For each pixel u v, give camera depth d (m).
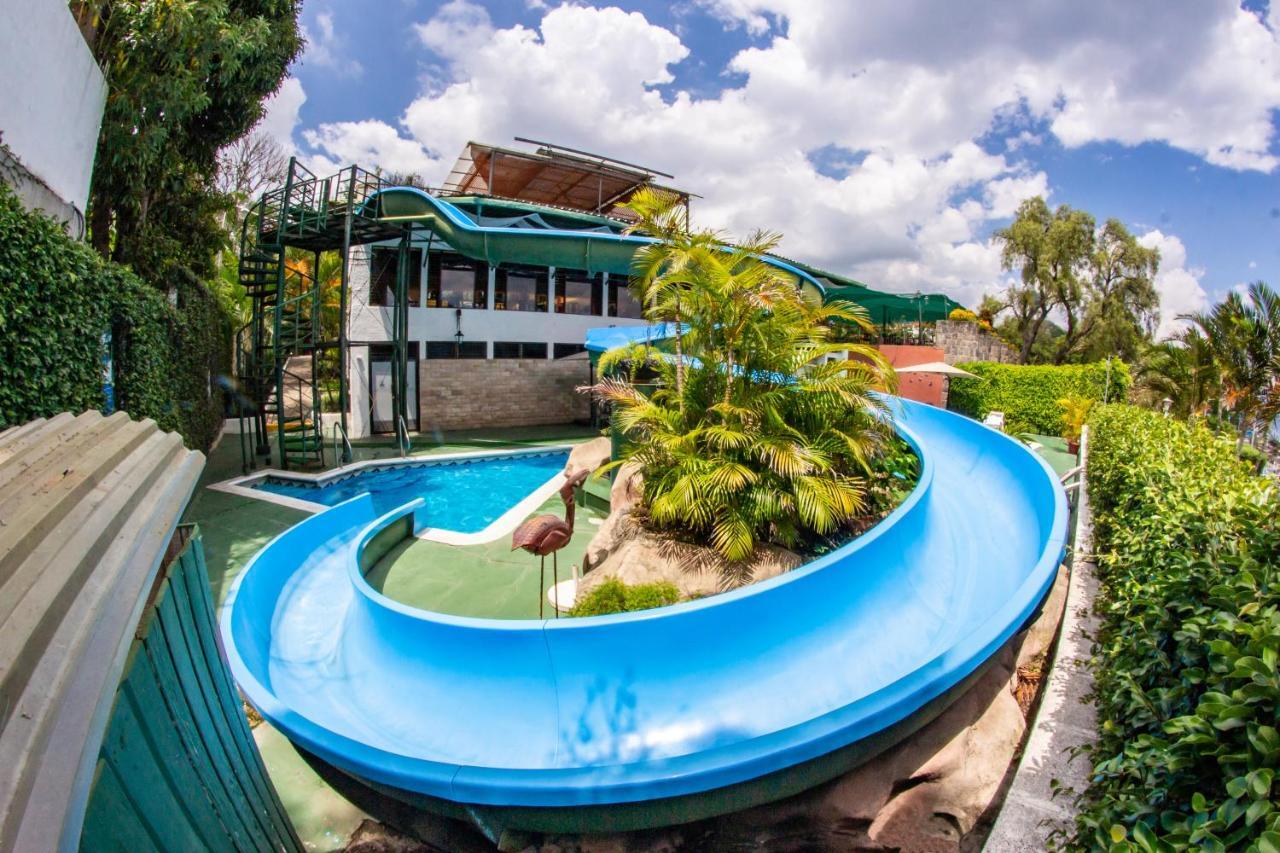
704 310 6.83
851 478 7.13
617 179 21.30
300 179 14.17
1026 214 26.78
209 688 2.53
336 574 7.62
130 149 10.59
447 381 19.47
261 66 12.88
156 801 1.73
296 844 3.31
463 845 3.88
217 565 7.71
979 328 24.28
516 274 20.55
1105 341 25.80
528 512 10.65
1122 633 2.64
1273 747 1.43
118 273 7.77
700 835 3.90
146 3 10.28
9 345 5.23
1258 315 12.51
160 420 9.70
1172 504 3.36
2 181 5.25
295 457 14.62
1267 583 1.94
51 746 1.18
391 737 4.47
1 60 6.38
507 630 4.62
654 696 4.43
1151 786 1.77
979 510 7.64
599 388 7.41
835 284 28.17
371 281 18.50
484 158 19.53
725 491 5.84
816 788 3.96
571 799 3.46
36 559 1.72
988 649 3.92
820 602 4.96
